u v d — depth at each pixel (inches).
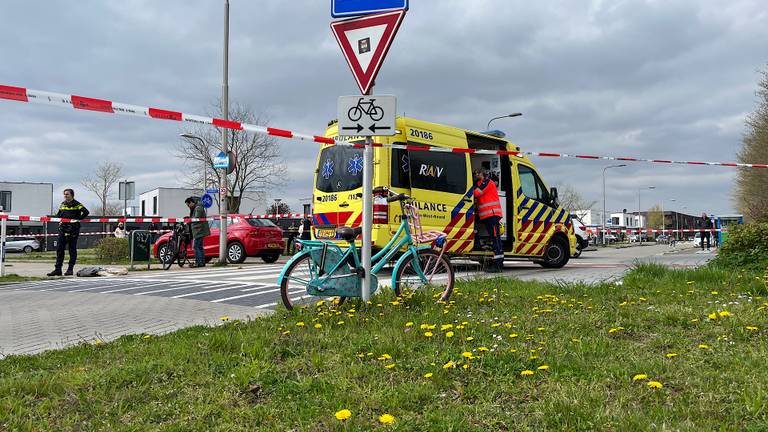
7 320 233.6
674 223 4293.8
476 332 172.6
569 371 131.5
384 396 118.7
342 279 226.2
